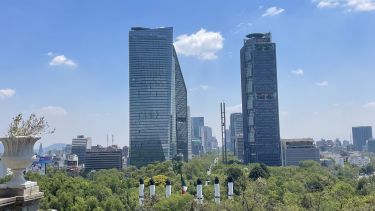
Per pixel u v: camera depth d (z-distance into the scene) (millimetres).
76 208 156375
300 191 181750
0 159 30766
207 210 124625
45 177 190750
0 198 28969
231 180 181750
